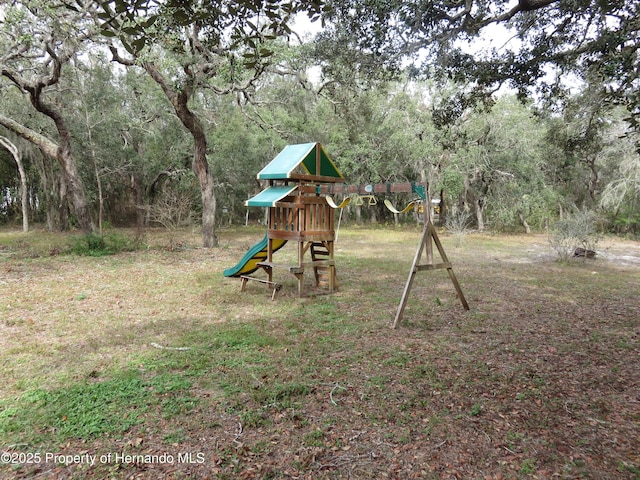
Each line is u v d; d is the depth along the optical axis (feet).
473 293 27.99
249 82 45.47
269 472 8.79
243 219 103.86
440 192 76.89
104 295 26.66
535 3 16.93
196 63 41.34
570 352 16.25
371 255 48.11
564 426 10.68
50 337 18.04
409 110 74.59
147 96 72.08
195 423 10.78
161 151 79.15
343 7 19.76
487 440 10.02
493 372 14.14
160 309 23.15
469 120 73.10
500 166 76.43
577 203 84.99
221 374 13.91
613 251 53.98
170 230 68.23
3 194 93.09
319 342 17.30
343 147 80.48
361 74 25.49
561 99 26.40
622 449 9.66
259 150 79.51
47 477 8.70
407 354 15.87
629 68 17.57
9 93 66.23
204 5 8.42
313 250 29.76
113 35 6.91
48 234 69.36
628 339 17.99
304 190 26.50
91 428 10.44
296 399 12.14
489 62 22.22
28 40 36.76
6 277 32.30
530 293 28.09
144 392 12.50
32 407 11.56
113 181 87.81
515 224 86.94
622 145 62.54
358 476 8.70
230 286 29.84
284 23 8.95
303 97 77.25
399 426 10.65
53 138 70.03
